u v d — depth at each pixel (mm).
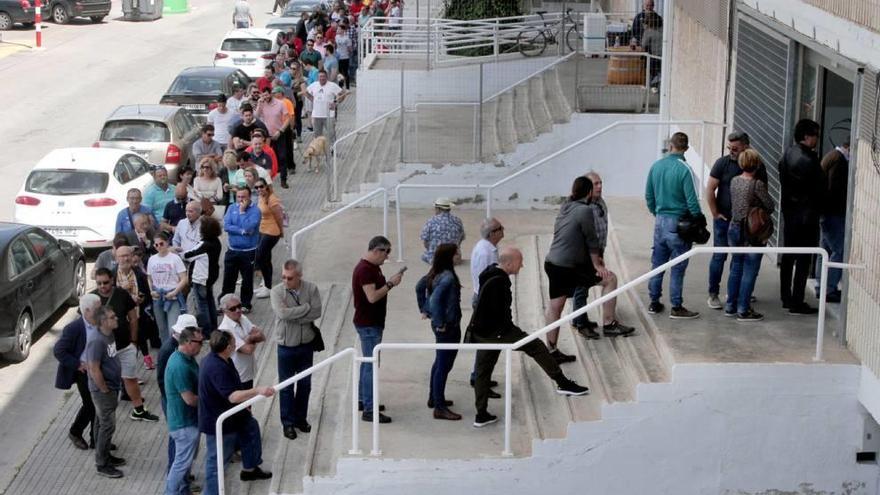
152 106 32281
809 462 14812
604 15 32031
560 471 14977
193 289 20547
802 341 15328
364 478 14977
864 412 14641
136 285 19609
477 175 26641
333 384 18094
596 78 29156
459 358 18453
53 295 22438
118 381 16922
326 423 16781
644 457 14945
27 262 21453
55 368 20875
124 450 17672
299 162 33375
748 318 16078
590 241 16422
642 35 30094
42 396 19734
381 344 15039
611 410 14852
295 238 21422
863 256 14305
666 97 25719
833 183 15758
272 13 69250
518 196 26641
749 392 14695
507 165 26562
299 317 16281
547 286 20672
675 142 16312
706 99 22250
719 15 21156
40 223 25688
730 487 14945
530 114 28859
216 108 31062
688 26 23797
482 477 14945
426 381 17531
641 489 15023
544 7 40688
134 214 22094
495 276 15609
